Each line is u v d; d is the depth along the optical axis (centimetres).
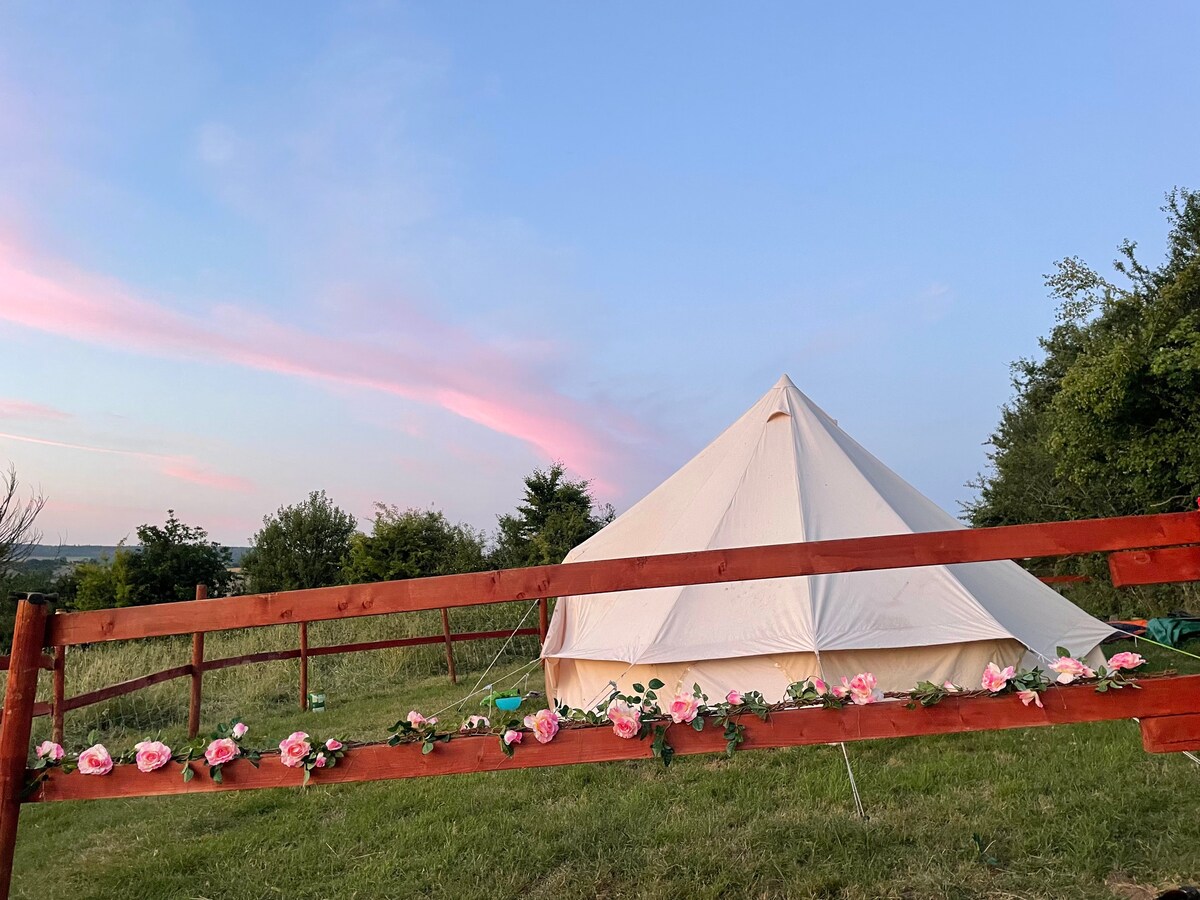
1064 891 273
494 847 352
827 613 549
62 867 382
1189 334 936
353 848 368
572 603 705
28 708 261
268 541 2486
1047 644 562
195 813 454
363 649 927
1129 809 338
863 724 260
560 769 480
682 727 262
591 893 298
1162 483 996
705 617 577
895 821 344
